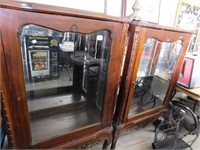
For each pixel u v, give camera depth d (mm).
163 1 1536
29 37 687
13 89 629
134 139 1490
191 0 1685
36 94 916
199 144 1471
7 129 688
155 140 1362
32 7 540
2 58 561
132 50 884
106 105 965
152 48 1045
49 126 916
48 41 790
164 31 938
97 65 955
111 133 1084
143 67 1088
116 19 734
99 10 1246
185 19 1739
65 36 785
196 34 1909
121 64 890
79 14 632
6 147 779
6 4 499
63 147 874
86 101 1097
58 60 931
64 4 1131
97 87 1010
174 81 1259
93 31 705
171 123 1358
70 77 1060
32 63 805
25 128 738
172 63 1210
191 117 1381
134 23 835
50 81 972
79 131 926
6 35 540
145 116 1246
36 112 925
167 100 1346
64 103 1056
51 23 597
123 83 991
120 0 1282
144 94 1246
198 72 1405
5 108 633
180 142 1367
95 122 1008
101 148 1308
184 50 1132
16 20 537
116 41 795
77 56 955
